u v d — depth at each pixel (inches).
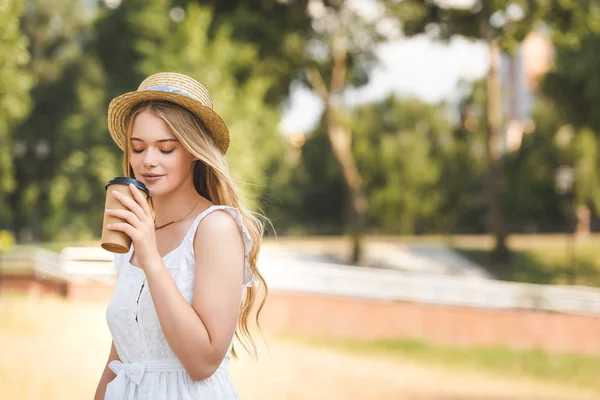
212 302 90.4
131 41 1419.8
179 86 97.3
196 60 967.6
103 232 87.5
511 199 1910.7
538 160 1813.5
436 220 2148.1
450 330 808.3
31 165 1723.7
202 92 99.3
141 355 94.4
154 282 86.4
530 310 857.5
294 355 597.9
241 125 994.1
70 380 349.7
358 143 2033.7
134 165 96.3
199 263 92.3
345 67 1595.7
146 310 93.5
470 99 2146.9
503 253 1552.7
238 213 94.4
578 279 1499.8
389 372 601.3
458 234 2172.7
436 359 711.7
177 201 98.0
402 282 820.6
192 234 93.5
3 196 1699.1
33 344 431.2
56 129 1723.7
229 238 93.0
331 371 549.0
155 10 1096.8
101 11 1526.8
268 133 1429.6
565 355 816.9
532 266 1541.6
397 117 2119.8
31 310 557.9
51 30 1839.3
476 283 855.7
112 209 87.6
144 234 86.8
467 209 2159.2
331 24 1519.4
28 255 714.2
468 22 1491.1
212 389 95.1
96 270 733.3
